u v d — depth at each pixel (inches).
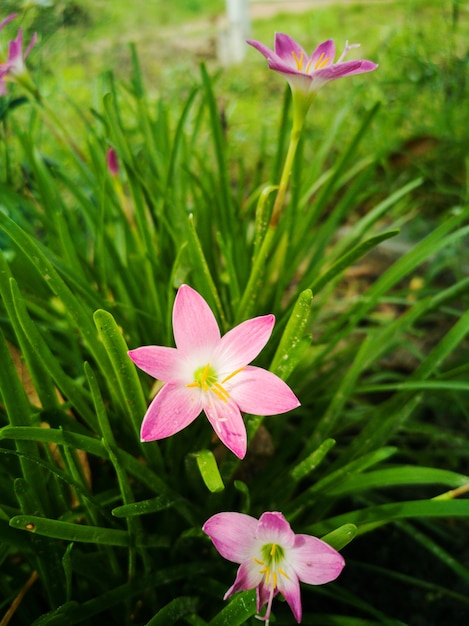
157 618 7.6
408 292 13.7
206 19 49.4
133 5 45.3
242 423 7.0
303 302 7.4
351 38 30.1
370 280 18.8
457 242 17.1
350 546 11.7
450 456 12.8
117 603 7.9
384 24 27.3
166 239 11.6
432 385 9.3
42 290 11.1
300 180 10.9
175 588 9.2
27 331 7.5
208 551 9.4
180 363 7.1
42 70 17.1
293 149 8.9
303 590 10.8
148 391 10.2
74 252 10.4
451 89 20.1
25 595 8.9
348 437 13.4
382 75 22.8
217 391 7.2
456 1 19.0
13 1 14.3
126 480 7.8
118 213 11.9
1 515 7.8
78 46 20.3
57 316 11.4
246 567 6.9
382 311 17.4
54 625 7.3
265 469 10.3
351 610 10.8
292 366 7.9
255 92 28.9
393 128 21.3
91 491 9.5
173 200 11.9
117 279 10.9
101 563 8.7
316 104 24.6
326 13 39.1
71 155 12.6
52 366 8.0
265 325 7.1
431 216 20.1
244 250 11.7
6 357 7.5
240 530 6.7
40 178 11.7
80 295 9.7
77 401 8.6
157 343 10.9
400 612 10.7
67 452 7.7
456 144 19.9
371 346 10.6
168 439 9.0
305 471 8.5
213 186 12.4
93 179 14.1
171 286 9.2
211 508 9.1
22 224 11.9
